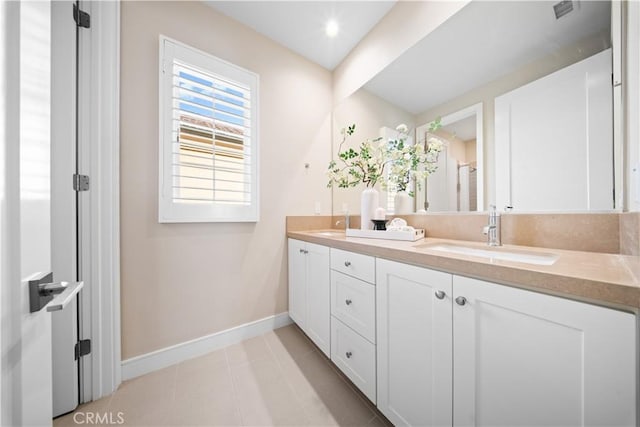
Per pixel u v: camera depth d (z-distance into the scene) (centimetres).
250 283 178
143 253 137
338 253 131
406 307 91
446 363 77
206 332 158
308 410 112
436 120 142
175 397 120
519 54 109
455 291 74
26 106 42
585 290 50
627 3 81
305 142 209
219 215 161
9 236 38
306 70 212
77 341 115
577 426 52
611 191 85
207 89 157
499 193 115
